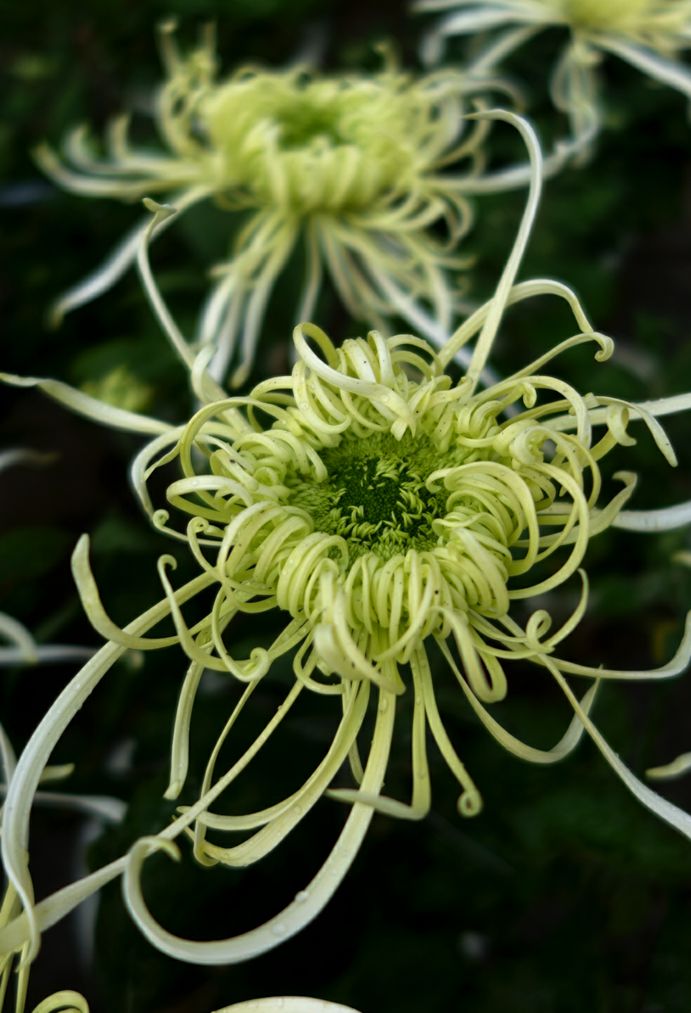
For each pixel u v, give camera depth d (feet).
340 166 1.71
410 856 1.68
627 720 1.71
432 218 1.75
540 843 1.65
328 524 1.37
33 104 2.11
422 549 1.37
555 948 1.72
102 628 1.31
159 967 1.59
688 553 1.68
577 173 1.94
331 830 1.63
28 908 1.28
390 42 2.09
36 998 2.04
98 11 2.05
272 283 1.79
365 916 1.68
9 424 2.05
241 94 1.75
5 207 2.03
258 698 1.63
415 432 1.36
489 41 1.95
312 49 2.08
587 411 1.32
